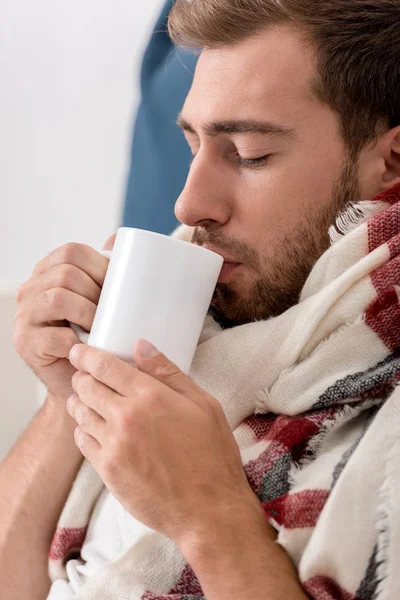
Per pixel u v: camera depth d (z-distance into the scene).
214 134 0.95
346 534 0.76
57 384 1.01
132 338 0.82
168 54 1.51
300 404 0.88
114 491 0.80
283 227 0.96
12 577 1.11
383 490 0.76
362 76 0.95
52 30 1.86
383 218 0.92
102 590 0.88
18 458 1.16
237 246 0.96
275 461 0.85
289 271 0.97
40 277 0.96
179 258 0.82
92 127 1.88
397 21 0.96
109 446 0.79
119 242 0.84
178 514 0.78
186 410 0.79
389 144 0.99
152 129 1.55
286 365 0.92
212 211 0.95
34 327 0.96
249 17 0.93
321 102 0.95
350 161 0.97
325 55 0.94
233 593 0.75
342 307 0.90
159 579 0.89
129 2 1.80
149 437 0.78
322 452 0.86
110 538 1.01
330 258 0.92
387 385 0.86
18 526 1.12
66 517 1.06
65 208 1.94
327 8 0.93
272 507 0.82
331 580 0.77
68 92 1.88
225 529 0.77
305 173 0.95
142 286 0.82
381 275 0.89
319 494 0.80
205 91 0.95
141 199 1.60
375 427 0.79
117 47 1.83
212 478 0.78
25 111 1.91
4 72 1.89
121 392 0.80
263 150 0.94
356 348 0.88
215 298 1.03
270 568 0.76
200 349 0.97
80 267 0.95
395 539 0.74
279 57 0.93
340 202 0.98
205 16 0.94
